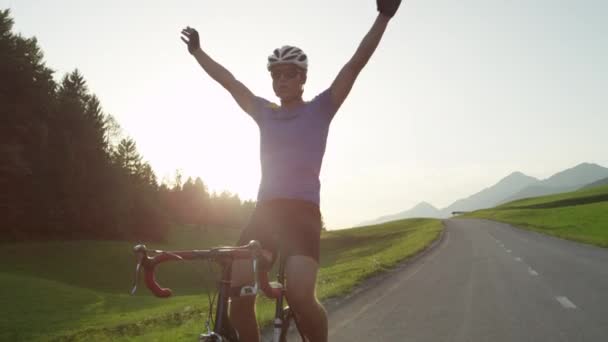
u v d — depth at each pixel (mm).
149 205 91500
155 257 2137
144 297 38219
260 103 3203
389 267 19781
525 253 22953
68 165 63000
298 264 2756
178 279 53125
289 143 2951
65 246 60688
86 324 22781
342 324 8117
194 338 7848
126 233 77000
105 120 79938
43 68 57438
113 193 72250
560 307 8875
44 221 61781
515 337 6703
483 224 73188
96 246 63281
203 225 146875
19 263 52125
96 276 52062
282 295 2697
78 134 66562
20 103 55406
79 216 65312
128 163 91938
